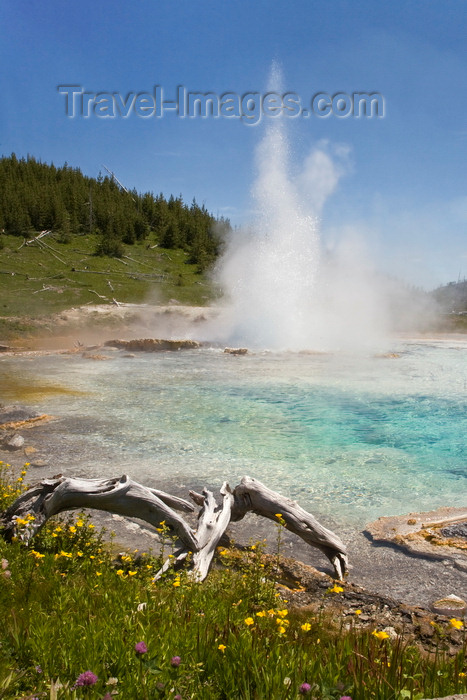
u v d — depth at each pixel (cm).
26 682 287
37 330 4156
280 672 295
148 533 732
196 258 8288
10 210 8112
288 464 1031
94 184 10831
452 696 274
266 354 2872
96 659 306
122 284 6338
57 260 7075
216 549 691
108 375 2128
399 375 2128
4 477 912
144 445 1147
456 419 1398
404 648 345
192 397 1680
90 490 641
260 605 497
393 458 1078
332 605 549
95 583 482
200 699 283
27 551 558
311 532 679
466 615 544
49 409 1488
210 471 985
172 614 400
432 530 740
